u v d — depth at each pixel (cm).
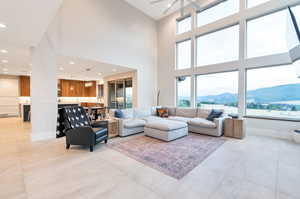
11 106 784
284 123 389
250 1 454
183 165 231
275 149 302
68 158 257
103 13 512
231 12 494
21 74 766
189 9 596
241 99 462
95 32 489
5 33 286
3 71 671
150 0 578
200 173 207
